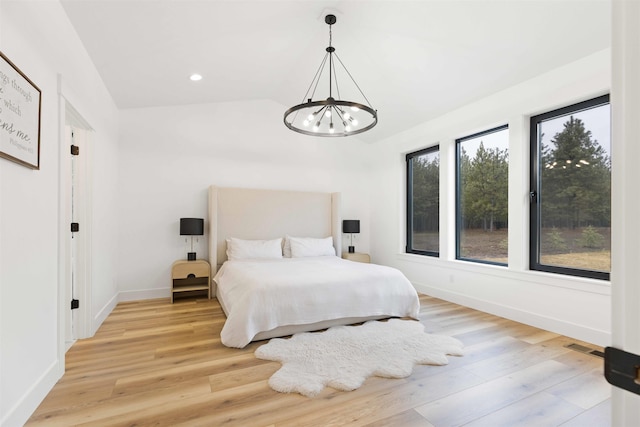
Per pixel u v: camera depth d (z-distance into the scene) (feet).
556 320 9.89
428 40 10.00
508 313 11.33
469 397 6.41
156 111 14.73
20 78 5.31
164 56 10.50
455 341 9.12
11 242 5.18
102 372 7.29
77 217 9.39
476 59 10.28
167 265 14.74
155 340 9.25
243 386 6.77
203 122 15.64
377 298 10.80
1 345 4.90
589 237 9.66
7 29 5.04
